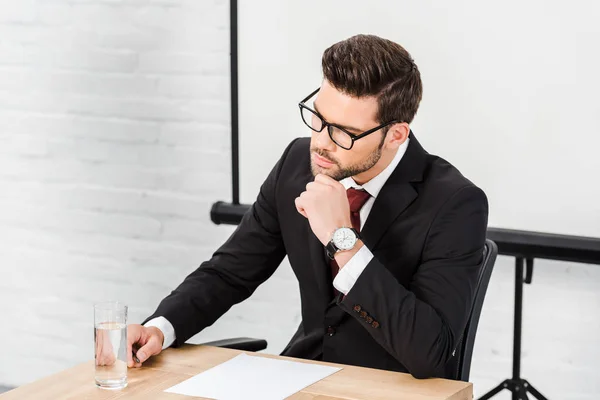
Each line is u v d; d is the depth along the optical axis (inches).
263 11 127.0
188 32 133.4
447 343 76.7
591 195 114.5
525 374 125.6
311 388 71.9
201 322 87.7
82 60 139.3
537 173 116.5
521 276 118.2
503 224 118.9
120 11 136.4
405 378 75.2
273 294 135.9
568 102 114.0
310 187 79.7
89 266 144.7
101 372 71.8
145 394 70.7
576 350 123.0
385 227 83.4
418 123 121.0
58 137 142.7
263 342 91.7
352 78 77.2
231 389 71.6
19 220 147.3
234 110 130.8
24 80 142.8
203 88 133.9
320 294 87.7
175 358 79.6
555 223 116.5
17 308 150.0
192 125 135.3
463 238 81.4
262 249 92.9
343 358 84.7
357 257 77.2
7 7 141.6
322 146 79.4
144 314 142.9
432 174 85.4
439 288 79.5
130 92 137.8
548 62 114.1
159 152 137.8
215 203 134.0
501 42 115.9
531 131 116.0
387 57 78.3
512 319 125.1
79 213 143.9
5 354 152.1
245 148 131.1
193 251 138.5
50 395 70.6
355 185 85.4
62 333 148.2
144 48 135.9
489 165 118.4
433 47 118.9
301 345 88.4
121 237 142.2
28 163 144.9
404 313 75.9
